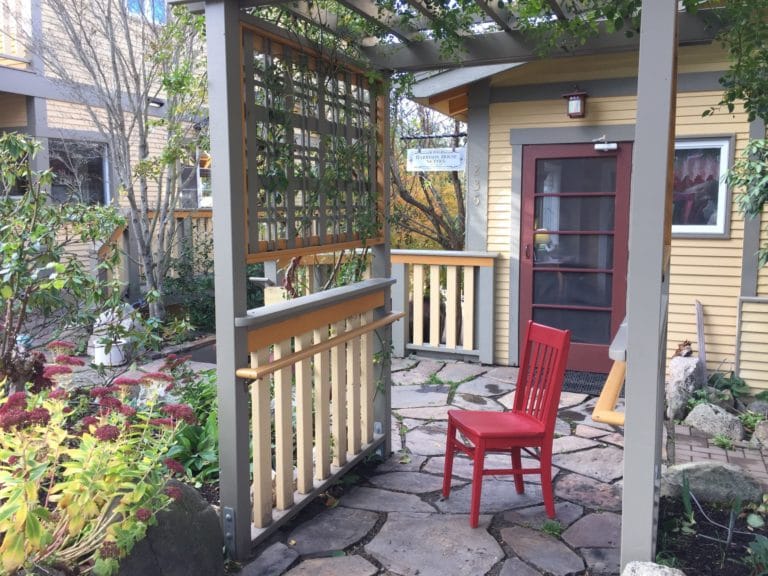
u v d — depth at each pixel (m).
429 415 4.73
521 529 3.05
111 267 3.71
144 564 2.17
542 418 3.20
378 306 3.81
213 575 2.47
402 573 2.68
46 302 3.24
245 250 2.69
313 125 3.16
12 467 1.92
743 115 5.23
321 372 3.26
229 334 2.64
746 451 3.98
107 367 4.21
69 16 6.55
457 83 5.73
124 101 7.84
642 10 2.05
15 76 7.53
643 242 2.12
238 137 2.61
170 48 6.20
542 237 5.95
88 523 2.10
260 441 2.84
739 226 5.32
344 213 3.49
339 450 3.48
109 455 2.02
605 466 3.81
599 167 5.73
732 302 5.39
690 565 2.64
